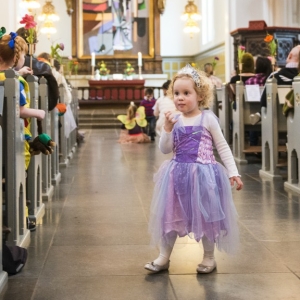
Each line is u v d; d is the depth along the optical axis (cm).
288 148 632
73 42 2372
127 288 307
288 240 408
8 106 356
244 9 1748
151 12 2405
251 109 862
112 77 2272
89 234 429
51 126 680
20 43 388
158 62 2398
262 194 597
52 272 336
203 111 335
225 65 1894
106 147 1165
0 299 291
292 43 1452
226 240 330
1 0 1577
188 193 320
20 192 394
